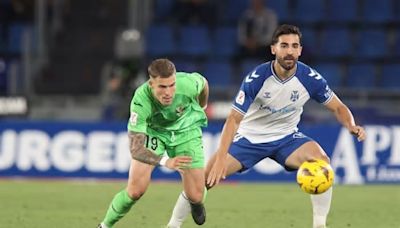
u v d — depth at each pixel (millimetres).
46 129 46469
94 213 32844
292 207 35188
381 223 30719
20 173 46406
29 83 55656
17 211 33344
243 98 24953
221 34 62344
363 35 61969
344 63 60312
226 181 46156
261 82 25266
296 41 24422
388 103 51875
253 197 39000
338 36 61688
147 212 32875
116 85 52219
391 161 45375
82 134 46312
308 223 30312
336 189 42906
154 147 24656
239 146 26703
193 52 61625
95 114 55750
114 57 60938
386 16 63281
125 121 46812
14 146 46531
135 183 23469
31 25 64062
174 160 22531
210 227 29000
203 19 63281
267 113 26109
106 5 63344
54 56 61094
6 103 52438
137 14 57406
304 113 51156
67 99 56938
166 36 62062
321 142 45469
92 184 44438
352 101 52312
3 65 57562
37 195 39219
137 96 23391
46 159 46344
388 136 45469
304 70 25500
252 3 60562
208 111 50062
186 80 24281
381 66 59500
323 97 25766
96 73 60688
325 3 63812
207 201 37250
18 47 62750
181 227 28734
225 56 61156
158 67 22156
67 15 63094
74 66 60781
